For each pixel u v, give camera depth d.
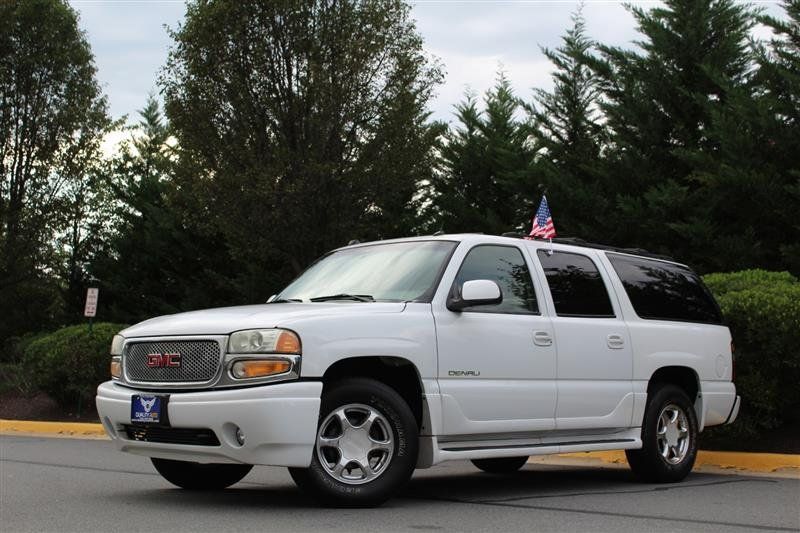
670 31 23.84
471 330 7.37
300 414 6.39
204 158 20.05
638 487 8.58
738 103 20.83
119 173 36.81
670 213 22.19
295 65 19.50
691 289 9.62
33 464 10.66
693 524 6.46
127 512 6.70
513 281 7.92
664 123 24.08
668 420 8.98
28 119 28.72
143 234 34.88
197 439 6.66
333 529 5.93
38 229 28.81
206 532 5.82
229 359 6.57
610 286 8.68
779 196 20.11
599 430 8.34
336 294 7.73
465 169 27.97
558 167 25.62
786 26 20.78
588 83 26.89
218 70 19.34
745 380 11.31
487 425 7.36
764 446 11.42
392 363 7.05
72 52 28.97
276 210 19.27
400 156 19.92
